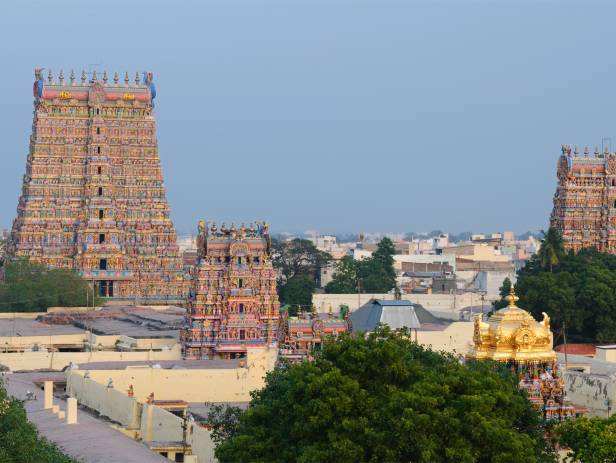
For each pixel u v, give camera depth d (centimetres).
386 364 16262
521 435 15512
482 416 15312
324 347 17300
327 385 15875
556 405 18212
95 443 19800
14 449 16762
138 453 19250
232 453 16350
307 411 15812
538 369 18588
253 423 16688
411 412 15188
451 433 15238
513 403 15962
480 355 18612
